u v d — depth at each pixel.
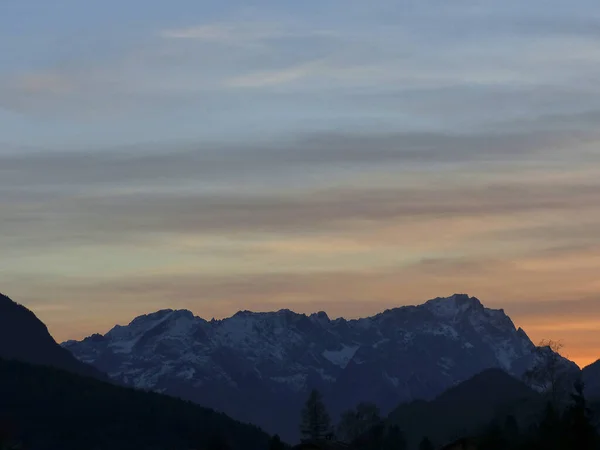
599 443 152.12
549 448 151.62
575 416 152.25
